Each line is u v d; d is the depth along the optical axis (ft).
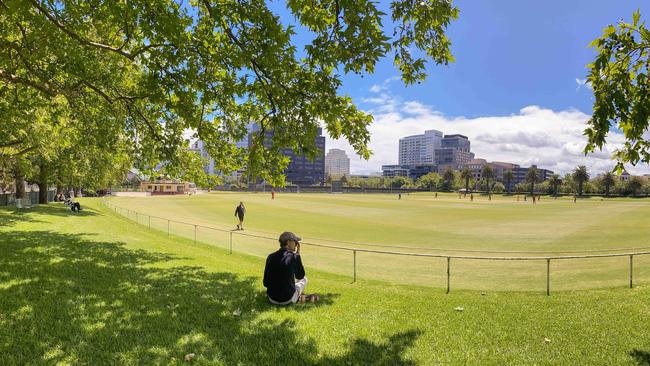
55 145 73.51
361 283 38.60
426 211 160.25
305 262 52.60
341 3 18.39
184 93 27.40
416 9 21.38
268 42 22.47
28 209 96.27
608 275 43.68
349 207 180.96
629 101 16.17
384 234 85.61
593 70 16.19
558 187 546.26
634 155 17.76
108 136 43.16
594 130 16.74
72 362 15.12
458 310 24.90
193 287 27.99
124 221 96.02
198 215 132.57
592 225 106.73
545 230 94.73
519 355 17.34
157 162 40.16
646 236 82.53
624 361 16.81
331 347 17.57
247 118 33.78
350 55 18.74
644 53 15.74
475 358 16.92
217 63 26.23
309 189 606.14
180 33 24.22
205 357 15.98
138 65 41.39
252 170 28.78
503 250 64.49
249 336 18.51
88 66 36.50
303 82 22.77
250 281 31.37
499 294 31.81
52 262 33.42
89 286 26.37
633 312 24.41
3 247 39.01
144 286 27.40
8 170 100.89
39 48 30.66
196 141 35.09
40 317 19.61
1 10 23.50
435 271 47.37
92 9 28.86
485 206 207.31
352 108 26.50
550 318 23.11
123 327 18.93
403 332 19.97
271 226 99.91
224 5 23.22
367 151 27.53
